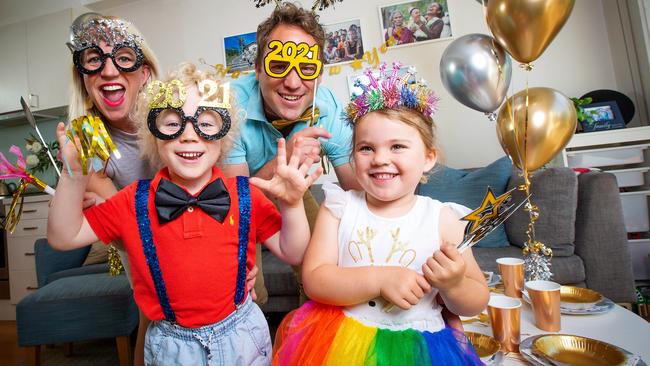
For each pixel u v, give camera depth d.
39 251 2.36
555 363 0.69
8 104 3.30
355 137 0.78
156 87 0.81
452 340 0.67
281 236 0.86
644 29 2.30
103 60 1.04
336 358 0.65
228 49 3.01
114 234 0.81
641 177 2.15
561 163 2.22
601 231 1.64
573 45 2.56
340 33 2.77
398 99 0.74
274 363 0.71
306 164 0.83
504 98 1.54
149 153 0.90
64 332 1.79
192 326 0.79
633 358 0.68
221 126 0.82
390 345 0.65
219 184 0.83
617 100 2.33
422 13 2.67
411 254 0.73
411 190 0.76
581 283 1.65
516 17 1.22
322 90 1.32
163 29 3.13
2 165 0.74
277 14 1.12
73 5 3.19
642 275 2.12
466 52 1.48
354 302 0.70
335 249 0.79
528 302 1.02
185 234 0.79
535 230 1.71
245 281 0.85
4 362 2.05
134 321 1.83
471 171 2.28
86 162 0.72
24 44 3.25
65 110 3.22
